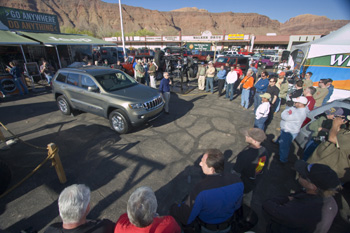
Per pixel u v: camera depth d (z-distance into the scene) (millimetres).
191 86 11312
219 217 1566
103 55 17516
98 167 3816
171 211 1821
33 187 3262
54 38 12594
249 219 1788
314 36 34281
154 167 3826
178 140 4926
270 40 37438
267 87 5949
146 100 5086
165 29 161250
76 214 1315
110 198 3037
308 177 1470
